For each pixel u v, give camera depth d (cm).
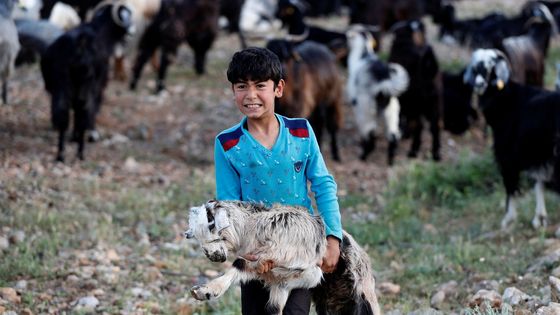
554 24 2248
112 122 1435
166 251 854
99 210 975
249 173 438
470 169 1159
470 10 2803
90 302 678
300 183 446
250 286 444
